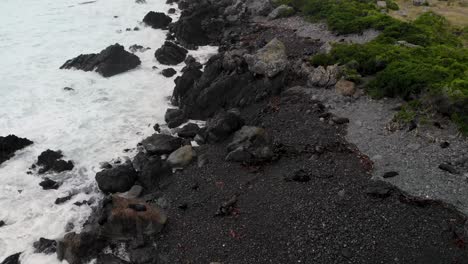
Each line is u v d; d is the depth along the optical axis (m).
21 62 39.44
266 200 21.17
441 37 36.53
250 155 24.59
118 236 20.20
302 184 21.70
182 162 25.33
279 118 28.45
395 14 44.06
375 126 26.09
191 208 21.75
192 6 53.62
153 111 33.12
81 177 25.36
